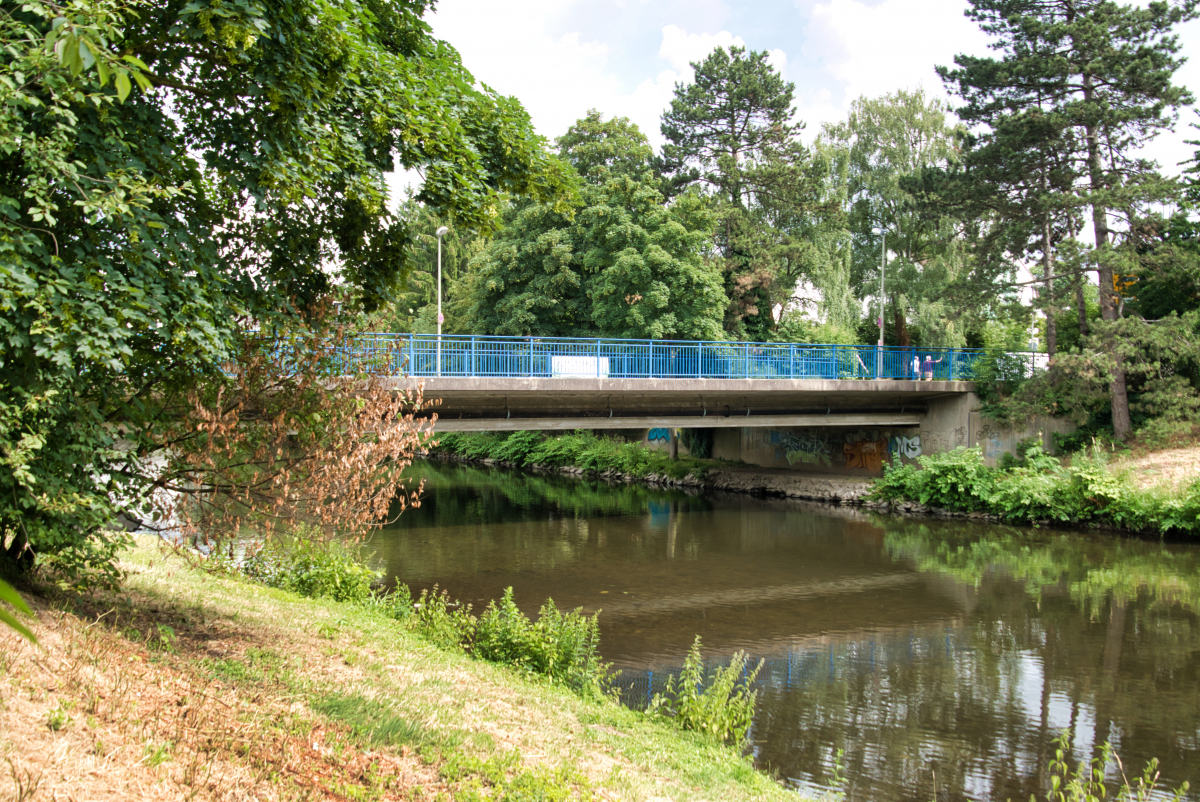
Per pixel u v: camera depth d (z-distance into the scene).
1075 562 19.92
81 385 5.41
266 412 7.57
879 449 33.38
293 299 7.91
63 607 6.22
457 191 7.80
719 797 5.89
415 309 54.00
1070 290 26.59
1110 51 25.78
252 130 6.45
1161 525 22.19
